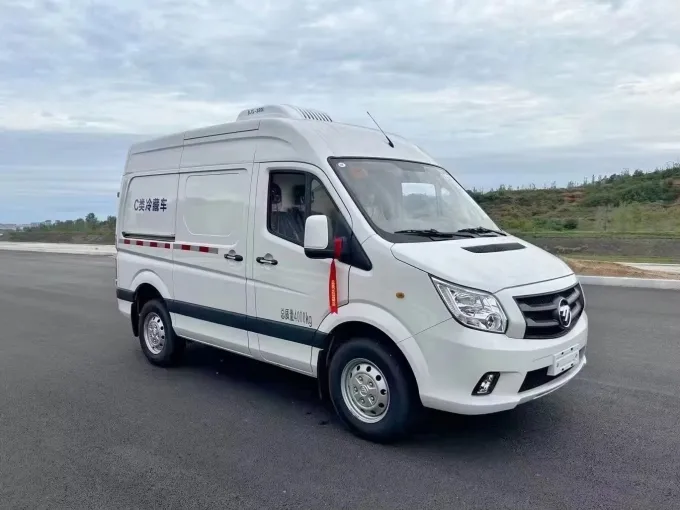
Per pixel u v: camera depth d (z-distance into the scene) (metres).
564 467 4.24
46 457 4.53
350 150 5.21
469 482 4.04
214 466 4.34
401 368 4.48
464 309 4.11
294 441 4.79
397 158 5.53
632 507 3.68
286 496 3.88
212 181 6.02
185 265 6.37
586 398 5.66
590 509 3.66
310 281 4.98
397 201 5.05
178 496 3.90
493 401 4.09
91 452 4.61
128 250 7.36
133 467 4.34
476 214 5.68
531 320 4.21
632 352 7.28
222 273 5.86
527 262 4.66
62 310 11.20
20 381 6.52
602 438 4.73
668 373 6.43
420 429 4.95
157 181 6.84
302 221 5.09
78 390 6.19
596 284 13.09
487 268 4.31
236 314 5.73
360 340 4.67
